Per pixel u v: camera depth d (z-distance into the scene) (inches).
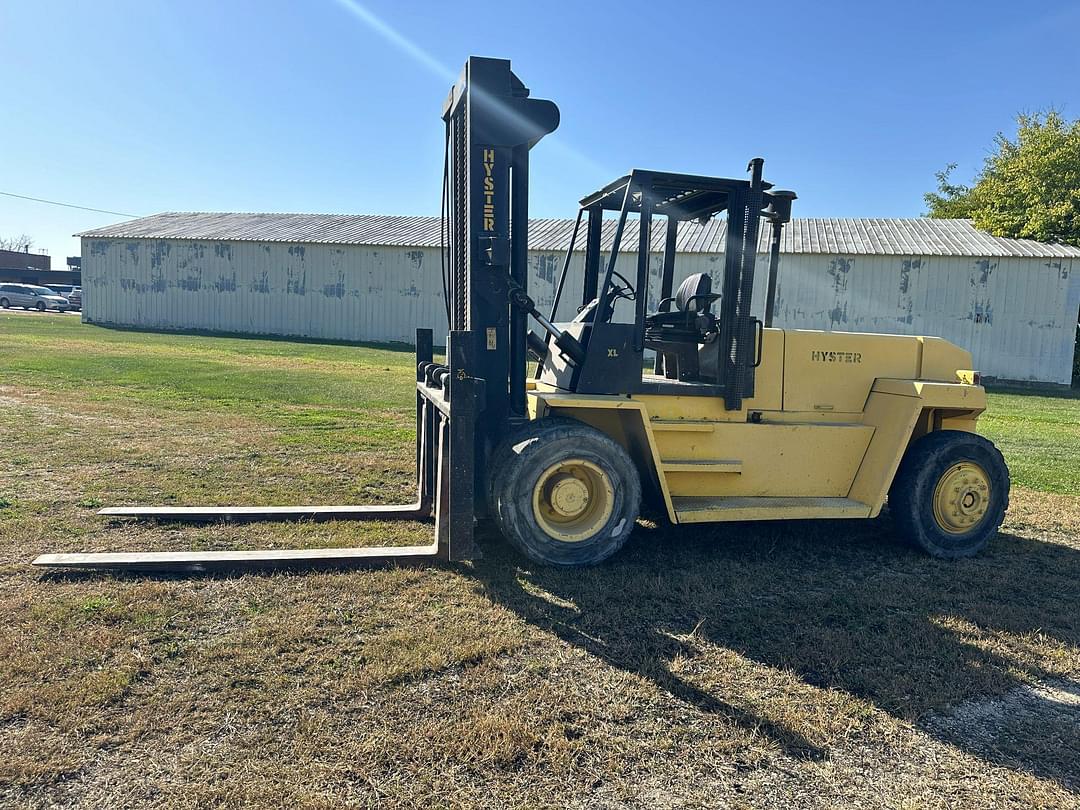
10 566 175.5
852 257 861.2
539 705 123.9
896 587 186.5
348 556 181.9
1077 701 133.8
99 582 167.3
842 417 221.1
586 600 167.8
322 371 649.6
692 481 206.8
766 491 211.5
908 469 211.9
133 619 149.2
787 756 114.0
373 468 296.0
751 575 190.7
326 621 152.2
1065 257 810.2
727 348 202.5
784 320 880.3
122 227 1218.6
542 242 981.8
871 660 145.3
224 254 1115.3
